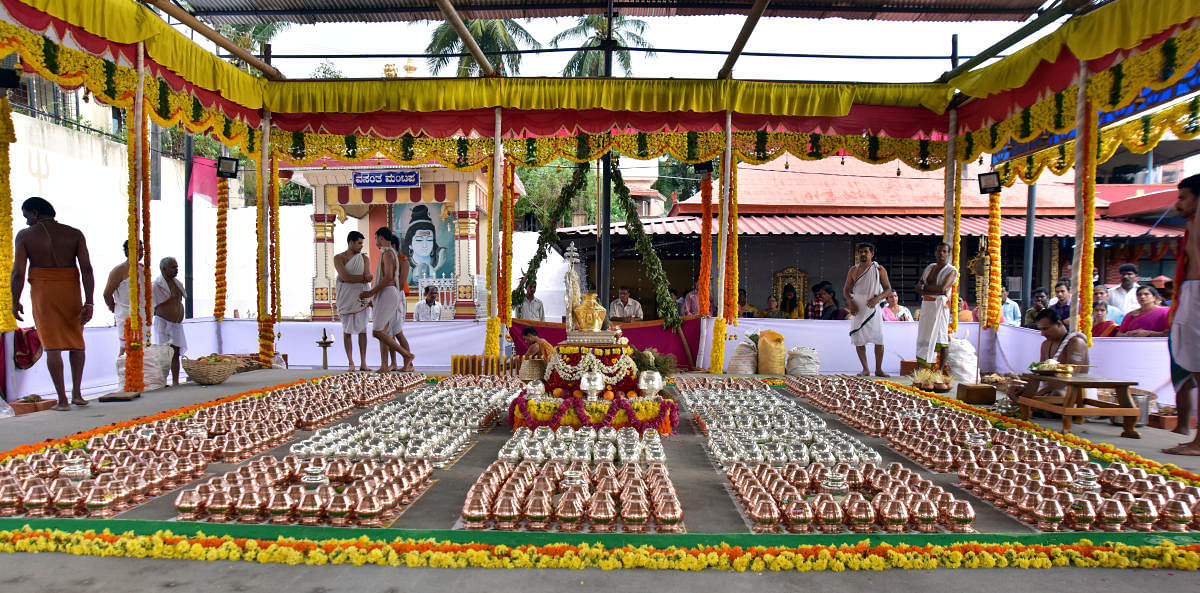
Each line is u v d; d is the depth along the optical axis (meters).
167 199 16.41
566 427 5.23
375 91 9.88
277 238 10.45
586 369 6.03
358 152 10.45
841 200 15.99
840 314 12.47
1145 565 2.91
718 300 10.45
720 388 7.96
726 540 3.19
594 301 6.40
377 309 9.39
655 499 3.55
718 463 4.76
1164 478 4.27
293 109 9.99
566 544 3.07
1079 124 7.24
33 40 6.21
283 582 2.71
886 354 10.41
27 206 6.48
